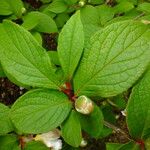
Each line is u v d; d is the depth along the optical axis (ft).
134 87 0.53
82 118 0.57
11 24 0.53
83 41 0.53
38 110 0.55
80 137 0.57
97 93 0.53
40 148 0.67
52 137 0.72
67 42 0.54
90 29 0.75
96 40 0.52
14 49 0.54
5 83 1.21
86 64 0.53
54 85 0.56
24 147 0.67
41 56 0.54
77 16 0.54
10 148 0.67
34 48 0.54
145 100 0.54
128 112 0.54
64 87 0.56
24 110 0.54
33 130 0.54
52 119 0.55
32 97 0.55
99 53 0.52
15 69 0.54
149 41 0.50
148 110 0.54
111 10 1.05
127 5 1.08
